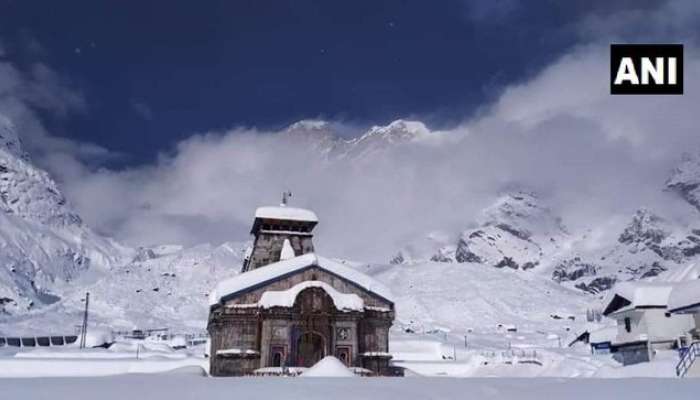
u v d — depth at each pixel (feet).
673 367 145.18
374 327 197.36
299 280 195.83
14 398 51.26
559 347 380.37
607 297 213.25
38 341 418.31
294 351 184.14
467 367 244.01
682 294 170.71
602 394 57.93
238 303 188.65
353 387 62.49
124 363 210.79
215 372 187.42
